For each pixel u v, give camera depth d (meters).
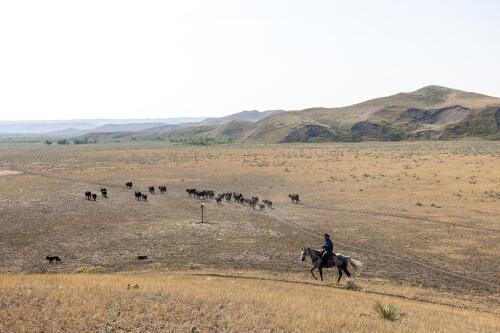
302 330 13.98
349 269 28.56
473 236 37.09
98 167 93.44
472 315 18.61
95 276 21.14
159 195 59.91
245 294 17.86
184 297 16.30
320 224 42.22
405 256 31.91
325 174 78.75
